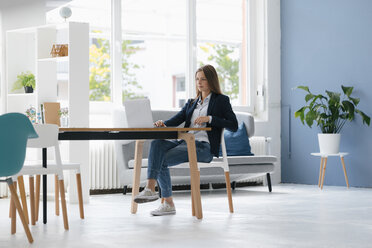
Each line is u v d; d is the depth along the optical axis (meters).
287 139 7.44
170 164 4.08
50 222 3.85
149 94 6.79
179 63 6.96
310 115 6.67
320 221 3.85
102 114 6.34
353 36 6.80
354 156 6.76
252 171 6.05
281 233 3.33
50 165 3.73
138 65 6.66
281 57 7.48
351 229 3.49
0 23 5.73
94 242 3.05
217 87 4.24
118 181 6.09
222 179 6.19
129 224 3.72
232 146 6.23
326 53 7.05
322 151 6.64
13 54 5.68
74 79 5.17
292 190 6.43
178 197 5.64
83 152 5.21
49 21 6.06
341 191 6.23
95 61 6.31
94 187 5.95
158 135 3.90
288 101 7.43
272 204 4.93
